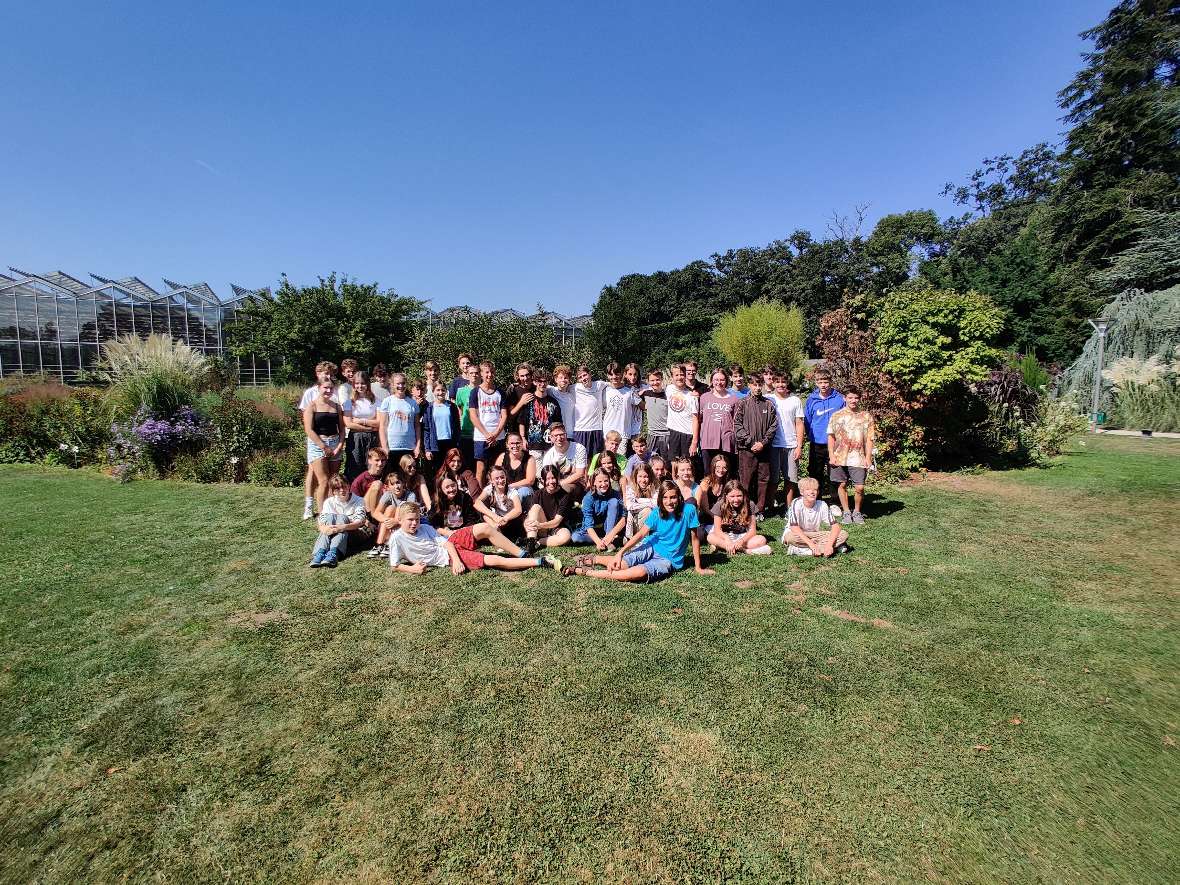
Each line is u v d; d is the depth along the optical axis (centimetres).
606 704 302
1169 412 1405
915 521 636
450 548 510
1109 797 239
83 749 272
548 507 581
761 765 257
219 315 2802
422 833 223
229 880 205
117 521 659
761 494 659
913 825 225
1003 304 2069
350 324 2295
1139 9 2795
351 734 281
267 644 370
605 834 222
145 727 287
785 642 366
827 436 660
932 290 900
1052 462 975
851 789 244
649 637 375
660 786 245
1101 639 368
